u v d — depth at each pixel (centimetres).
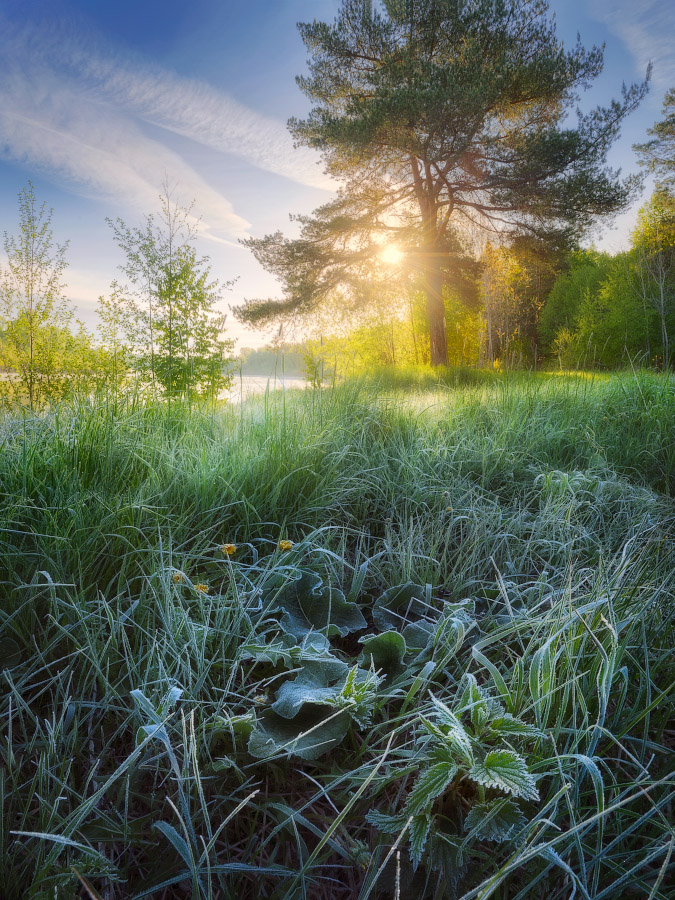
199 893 79
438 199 1888
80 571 148
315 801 107
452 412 414
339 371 462
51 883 77
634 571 158
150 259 764
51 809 87
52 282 902
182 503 199
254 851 93
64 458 205
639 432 379
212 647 137
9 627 129
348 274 1736
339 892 94
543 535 222
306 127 1653
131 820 96
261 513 217
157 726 87
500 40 1490
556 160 1477
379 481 273
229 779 107
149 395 303
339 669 127
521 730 92
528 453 335
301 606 159
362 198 1789
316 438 273
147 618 139
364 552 214
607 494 267
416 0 1473
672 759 103
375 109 1363
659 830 95
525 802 95
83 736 112
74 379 283
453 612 142
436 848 85
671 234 1530
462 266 1733
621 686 119
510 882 88
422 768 101
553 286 3091
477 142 1485
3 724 105
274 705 110
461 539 225
